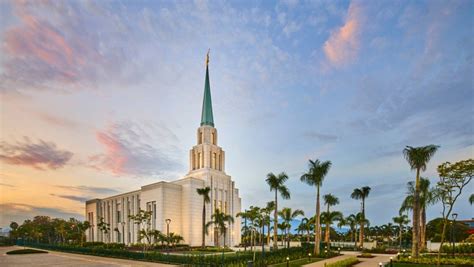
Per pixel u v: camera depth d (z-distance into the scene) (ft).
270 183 172.96
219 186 300.81
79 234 370.73
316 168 145.18
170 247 220.02
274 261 105.91
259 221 207.31
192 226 270.67
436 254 126.21
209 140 315.58
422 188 130.11
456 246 141.08
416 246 110.73
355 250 180.75
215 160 313.32
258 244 272.72
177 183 292.40
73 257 150.10
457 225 193.77
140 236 243.60
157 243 237.45
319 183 145.59
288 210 215.72
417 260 100.42
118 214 348.59
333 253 141.69
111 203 359.05
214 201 292.40
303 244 183.01
